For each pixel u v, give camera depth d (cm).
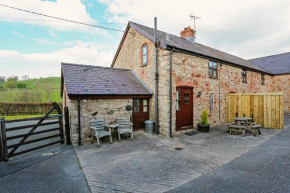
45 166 405
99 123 624
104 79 769
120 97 693
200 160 429
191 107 794
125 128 686
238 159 427
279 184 298
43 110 1742
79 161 436
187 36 1183
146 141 622
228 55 1383
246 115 895
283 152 466
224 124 943
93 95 615
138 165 404
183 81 740
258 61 2056
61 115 595
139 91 760
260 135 678
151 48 791
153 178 336
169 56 684
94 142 616
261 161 407
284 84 1540
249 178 324
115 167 394
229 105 970
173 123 701
